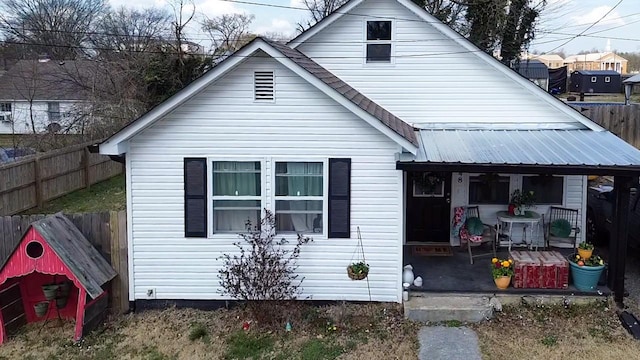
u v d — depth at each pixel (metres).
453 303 9.46
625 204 9.52
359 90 12.36
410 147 9.38
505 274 9.87
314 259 9.87
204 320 9.56
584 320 9.09
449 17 25.02
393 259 9.81
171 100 9.34
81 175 18.69
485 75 12.06
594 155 9.93
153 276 9.98
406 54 12.18
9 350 8.61
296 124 9.66
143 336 9.02
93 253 9.55
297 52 11.80
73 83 31.48
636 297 9.98
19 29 34.81
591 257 10.02
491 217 12.42
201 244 9.89
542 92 11.89
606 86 41.00
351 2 11.99
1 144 31.06
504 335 8.70
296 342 8.66
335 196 9.74
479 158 9.78
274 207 9.85
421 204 12.77
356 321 9.28
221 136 9.70
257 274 9.24
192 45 28.92
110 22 38.28
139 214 9.86
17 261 8.62
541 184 12.20
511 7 23.83
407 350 8.32
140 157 9.75
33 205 15.62
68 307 9.63
